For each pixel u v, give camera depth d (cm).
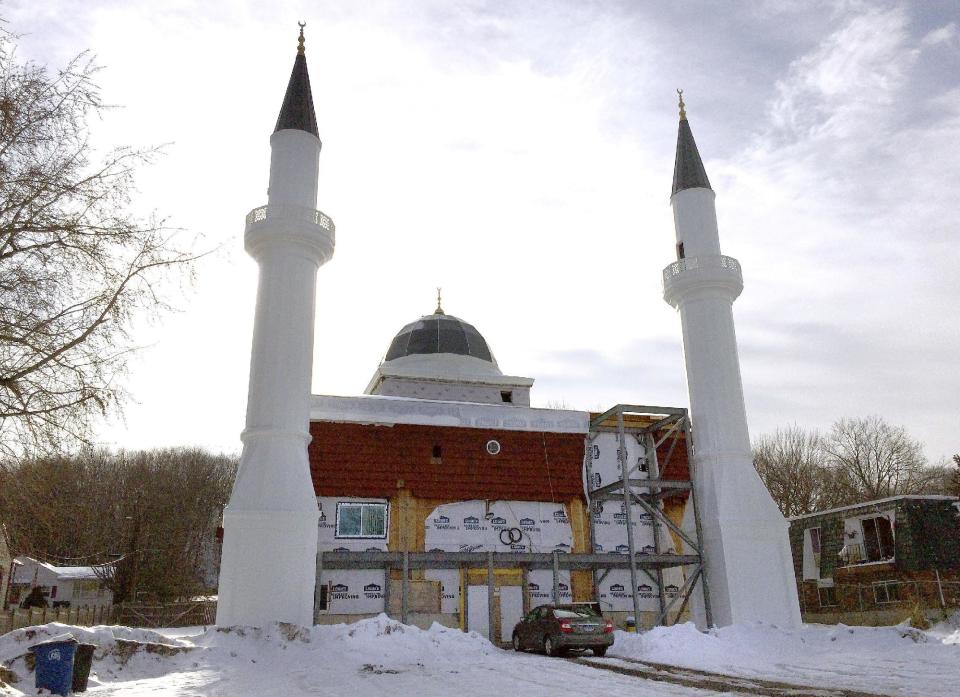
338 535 2964
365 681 1672
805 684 1573
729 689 1491
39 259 1300
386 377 3975
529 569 3098
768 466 7475
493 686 1561
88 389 1321
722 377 3228
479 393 4084
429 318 4556
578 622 2228
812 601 4269
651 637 2353
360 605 2906
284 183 3036
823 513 4359
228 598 2389
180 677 1714
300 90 3275
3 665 1430
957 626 3303
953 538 3738
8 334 1260
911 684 1537
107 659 1775
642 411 3241
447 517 3122
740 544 2978
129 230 1375
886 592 3762
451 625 3012
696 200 3547
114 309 1348
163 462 8388
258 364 2758
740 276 3406
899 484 7212
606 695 1409
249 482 2548
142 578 5891
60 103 1323
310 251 2948
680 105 3853
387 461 3112
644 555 3009
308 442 2766
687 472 3478
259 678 1739
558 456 3359
